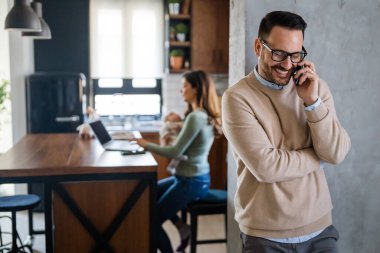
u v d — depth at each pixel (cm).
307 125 182
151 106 617
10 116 533
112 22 583
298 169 174
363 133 258
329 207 187
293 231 178
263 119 179
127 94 609
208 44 568
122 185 299
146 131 539
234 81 255
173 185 345
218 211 342
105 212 299
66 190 292
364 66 254
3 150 536
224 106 183
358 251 266
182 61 575
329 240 186
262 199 178
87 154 336
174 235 443
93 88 600
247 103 178
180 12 571
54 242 296
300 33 170
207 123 339
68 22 574
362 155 259
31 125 517
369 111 258
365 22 252
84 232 299
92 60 582
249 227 181
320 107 171
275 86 180
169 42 567
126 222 302
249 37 237
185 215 390
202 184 342
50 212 290
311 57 246
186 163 339
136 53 591
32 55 563
